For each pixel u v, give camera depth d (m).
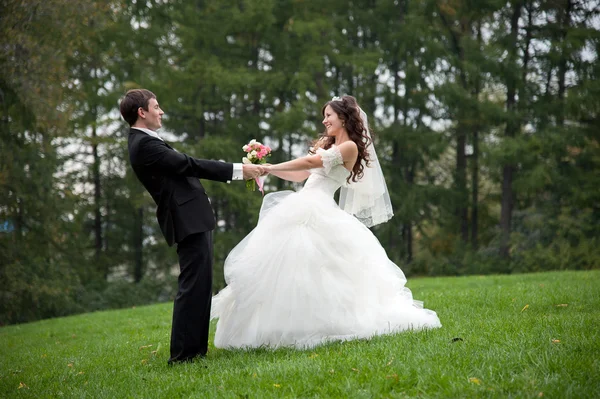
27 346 8.39
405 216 24.41
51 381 4.93
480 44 23.83
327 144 5.78
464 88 24.00
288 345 4.84
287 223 5.10
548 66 23.20
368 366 3.95
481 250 24.45
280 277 4.92
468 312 6.39
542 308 6.33
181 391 4.03
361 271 5.13
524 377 3.53
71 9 12.86
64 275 19.52
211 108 24.55
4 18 11.89
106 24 14.93
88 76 20.78
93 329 9.29
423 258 24.72
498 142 22.78
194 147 21.92
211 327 7.36
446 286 10.98
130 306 21.06
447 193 24.97
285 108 24.81
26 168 18.09
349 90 26.42
